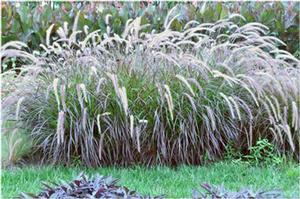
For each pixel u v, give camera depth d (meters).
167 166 5.30
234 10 8.03
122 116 5.27
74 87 5.34
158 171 5.07
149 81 5.41
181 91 5.41
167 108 5.30
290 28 7.79
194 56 5.67
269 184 4.75
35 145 5.39
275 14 7.93
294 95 5.66
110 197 3.19
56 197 3.20
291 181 4.84
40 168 5.18
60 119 4.81
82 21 7.42
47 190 3.34
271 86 5.62
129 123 5.24
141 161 5.33
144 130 5.28
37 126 5.39
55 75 5.45
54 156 5.22
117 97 5.23
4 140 5.40
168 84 5.42
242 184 4.73
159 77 5.46
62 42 7.35
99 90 5.22
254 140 5.60
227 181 4.87
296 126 5.27
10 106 5.39
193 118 5.34
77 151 5.29
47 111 5.38
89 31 7.41
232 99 4.93
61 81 5.38
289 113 5.61
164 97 5.34
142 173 5.04
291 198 4.31
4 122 5.36
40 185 4.66
